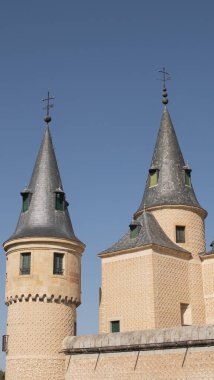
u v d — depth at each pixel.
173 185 42.84
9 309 35.12
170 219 41.19
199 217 42.62
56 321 34.25
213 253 40.03
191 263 40.03
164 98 47.38
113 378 30.62
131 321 36.53
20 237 35.22
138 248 37.56
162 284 36.91
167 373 28.28
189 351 27.72
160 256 37.50
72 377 32.75
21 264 35.22
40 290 34.19
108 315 38.00
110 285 38.66
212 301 39.28
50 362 33.25
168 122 46.28
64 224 37.19
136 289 36.97
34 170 39.53
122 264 38.41
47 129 41.12
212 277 39.84
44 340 33.59
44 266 34.75
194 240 41.25
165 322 36.09
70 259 35.88
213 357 26.70
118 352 30.84
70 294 35.16
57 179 38.94
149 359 29.28
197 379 27.02
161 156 44.44
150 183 43.72
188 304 38.47
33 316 33.94
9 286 35.22
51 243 35.28
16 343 33.66
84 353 32.56
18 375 33.00
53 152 40.22
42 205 37.38
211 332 27.05
